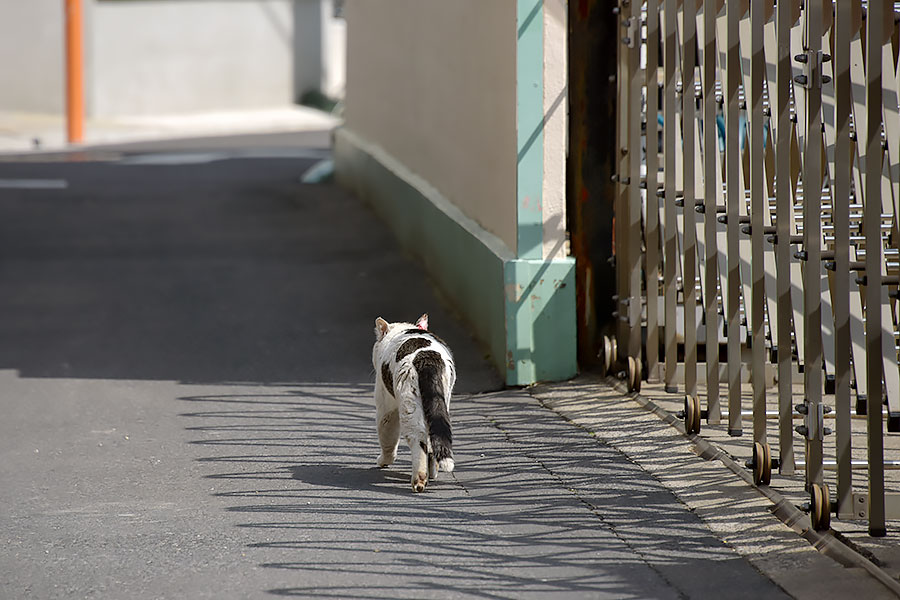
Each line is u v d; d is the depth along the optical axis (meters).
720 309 11.29
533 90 12.35
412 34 18.73
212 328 15.57
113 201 25.02
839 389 7.91
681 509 8.70
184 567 7.71
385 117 21.81
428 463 9.46
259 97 49.66
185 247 20.53
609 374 12.52
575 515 8.60
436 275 16.83
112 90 45.19
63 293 17.55
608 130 12.84
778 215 8.66
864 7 8.49
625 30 11.94
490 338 13.45
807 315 8.16
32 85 44.56
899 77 8.30
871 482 7.70
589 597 7.11
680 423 10.71
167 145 38.03
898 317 9.27
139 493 9.45
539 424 11.12
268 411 12.02
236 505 9.03
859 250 9.66
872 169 7.45
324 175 27.56
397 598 7.11
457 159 15.77
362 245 19.89
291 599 7.13
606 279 12.98
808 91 8.04
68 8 37.81
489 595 7.14
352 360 14.00
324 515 8.70
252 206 24.22
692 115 10.42
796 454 9.77
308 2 51.09
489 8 13.61
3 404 12.45
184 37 46.94
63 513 8.96
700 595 7.14
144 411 12.09
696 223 11.46
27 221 22.83
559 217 12.54
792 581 7.30
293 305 16.53
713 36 9.98
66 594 7.34
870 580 7.17
